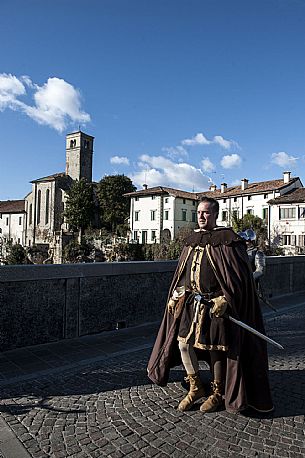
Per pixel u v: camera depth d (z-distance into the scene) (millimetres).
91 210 63875
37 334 5348
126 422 3078
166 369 3566
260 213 44906
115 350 5191
